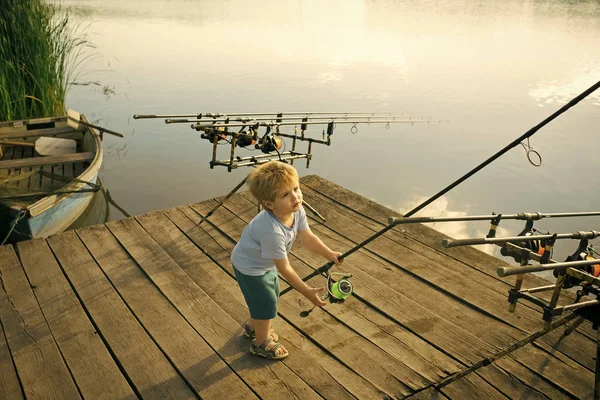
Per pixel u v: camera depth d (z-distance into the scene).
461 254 4.14
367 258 4.07
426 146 8.81
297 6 28.64
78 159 6.54
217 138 4.24
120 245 4.21
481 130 9.34
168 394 2.70
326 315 3.35
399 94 11.47
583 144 8.60
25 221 5.39
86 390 2.72
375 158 8.42
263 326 2.85
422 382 2.79
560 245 5.79
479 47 16.42
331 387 2.75
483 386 2.77
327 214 4.84
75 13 22.39
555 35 18.06
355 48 16.55
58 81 9.11
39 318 3.29
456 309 3.44
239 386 2.74
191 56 15.04
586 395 2.71
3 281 3.68
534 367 2.91
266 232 2.52
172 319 3.29
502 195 7.04
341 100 10.98
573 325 3.02
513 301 2.57
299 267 3.94
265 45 16.89
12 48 8.43
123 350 3.02
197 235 4.39
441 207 6.74
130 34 18.20
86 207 6.54
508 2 27.66
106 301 3.48
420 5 28.22
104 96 11.20
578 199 6.86
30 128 7.84
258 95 11.20
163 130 9.69
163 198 7.28
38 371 2.86
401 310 3.42
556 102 10.69
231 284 3.69
